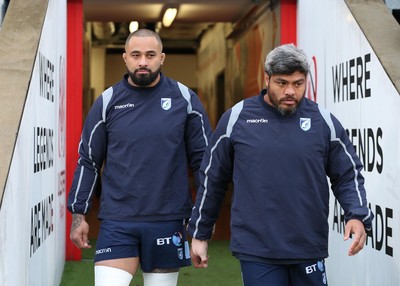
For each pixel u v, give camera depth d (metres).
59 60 23.52
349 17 19.48
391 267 15.63
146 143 15.48
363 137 18.11
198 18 42.56
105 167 15.78
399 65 16.20
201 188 13.70
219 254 28.83
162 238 15.58
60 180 23.91
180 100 15.77
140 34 15.38
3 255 12.62
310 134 12.86
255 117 13.00
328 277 21.59
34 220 17.09
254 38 39.31
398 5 23.91
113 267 15.43
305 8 25.72
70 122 26.77
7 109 14.84
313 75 24.22
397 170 15.30
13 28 18.34
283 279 12.96
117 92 15.70
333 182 13.35
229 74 52.94
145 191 15.47
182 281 24.09
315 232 12.87
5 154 13.40
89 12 36.84
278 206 12.77
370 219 12.83
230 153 13.29
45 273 19.30
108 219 15.60
